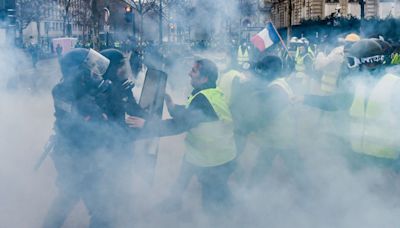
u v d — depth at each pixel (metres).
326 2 51.09
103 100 4.99
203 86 5.16
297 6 56.56
